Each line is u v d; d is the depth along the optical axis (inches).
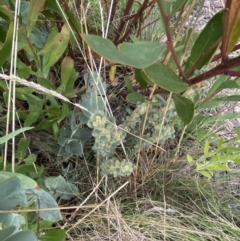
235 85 35.7
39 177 38.5
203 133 44.2
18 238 22.0
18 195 24.0
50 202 30.1
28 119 35.8
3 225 25.5
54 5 32.7
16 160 39.3
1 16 32.9
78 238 38.3
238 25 23.2
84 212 39.6
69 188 37.2
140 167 41.9
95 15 46.9
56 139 39.2
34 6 28.7
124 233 37.4
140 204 42.4
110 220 38.6
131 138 39.0
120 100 44.6
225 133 48.9
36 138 41.1
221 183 46.1
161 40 48.3
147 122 37.0
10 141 39.9
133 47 19.1
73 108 41.2
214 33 27.8
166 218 40.4
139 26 41.4
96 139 33.8
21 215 28.4
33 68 39.8
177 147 41.0
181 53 37.3
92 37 18.0
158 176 44.1
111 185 41.6
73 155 41.8
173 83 25.8
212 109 50.2
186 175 44.1
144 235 39.6
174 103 32.7
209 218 41.7
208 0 56.7
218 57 33.8
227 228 42.6
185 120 30.5
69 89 35.8
